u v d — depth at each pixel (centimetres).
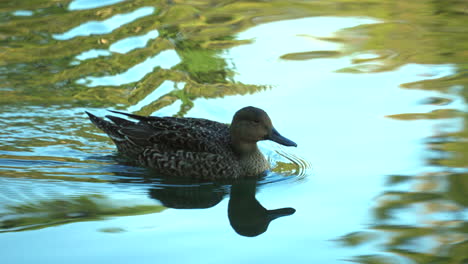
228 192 1213
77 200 1121
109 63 1667
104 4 2047
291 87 1565
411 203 1069
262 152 1396
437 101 1488
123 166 1300
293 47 1789
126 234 981
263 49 1770
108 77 1598
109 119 1400
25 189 1158
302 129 1377
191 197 1177
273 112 1445
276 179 1245
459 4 2119
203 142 1270
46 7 2022
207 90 1546
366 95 1526
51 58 1688
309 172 1221
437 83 1578
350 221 1021
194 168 1258
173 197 1166
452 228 977
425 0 2147
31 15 1953
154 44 1777
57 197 1130
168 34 1848
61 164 1277
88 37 1812
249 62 1695
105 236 971
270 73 1634
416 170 1192
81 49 1736
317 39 1847
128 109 1459
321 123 1402
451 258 889
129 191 1181
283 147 1377
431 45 1802
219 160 1255
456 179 1145
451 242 934
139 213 1073
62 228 997
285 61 1702
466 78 1603
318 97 1516
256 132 1240
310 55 1741
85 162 1296
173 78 1594
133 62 1673
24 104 1474
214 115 1433
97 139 1385
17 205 1088
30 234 973
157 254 914
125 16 1961
